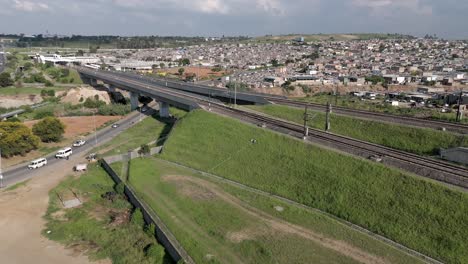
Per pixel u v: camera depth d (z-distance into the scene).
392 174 57.81
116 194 66.88
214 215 55.97
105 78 183.38
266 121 91.94
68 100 165.12
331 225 52.31
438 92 176.62
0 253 50.34
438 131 76.19
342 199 57.25
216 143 85.19
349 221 53.44
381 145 79.44
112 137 107.94
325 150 69.12
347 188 58.75
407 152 72.12
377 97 163.12
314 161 67.56
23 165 83.62
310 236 49.56
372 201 54.91
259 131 83.81
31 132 94.25
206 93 139.12
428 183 53.72
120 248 50.28
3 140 85.62
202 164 78.75
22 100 165.62
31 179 75.50
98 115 140.00
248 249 46.62
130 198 65.06
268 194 63.62
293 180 65.19
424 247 45.94
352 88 198.75
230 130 88.62
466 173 56.50
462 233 45.94
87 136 109.56
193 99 121.44
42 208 63.03
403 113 109.44
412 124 82.56
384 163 63.44
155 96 132.50
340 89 195.88
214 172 74.62
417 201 52.12
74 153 92.56
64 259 48.62
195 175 73.81
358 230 51.06
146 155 87.12
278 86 192.62
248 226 52.44
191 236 49.94
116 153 91.00
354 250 46.09
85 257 48.97
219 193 64.38
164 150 87.94
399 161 62.66
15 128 90.94
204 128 93.38
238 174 71.81
